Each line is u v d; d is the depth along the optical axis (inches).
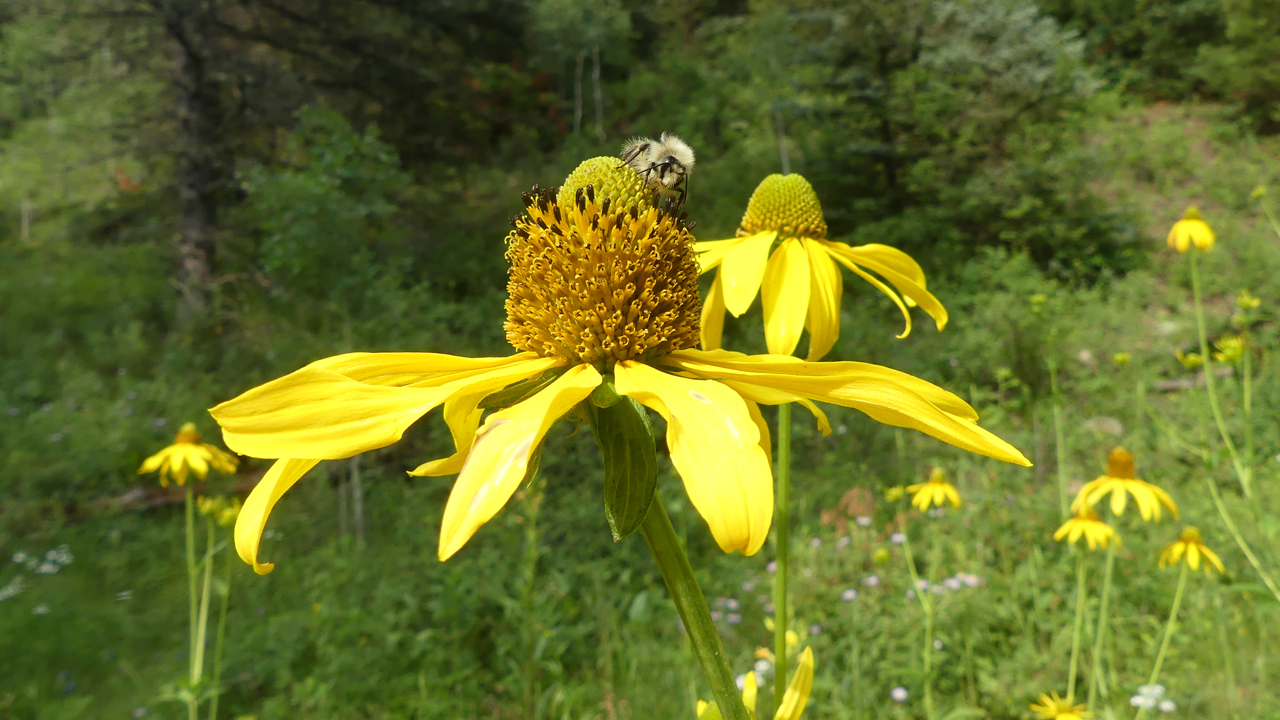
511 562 207.9
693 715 155.9
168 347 363.6
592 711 164.2
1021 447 286.5
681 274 49.8
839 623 181.0
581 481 261.9
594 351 45.8
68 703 167.2
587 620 193.6
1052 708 129.0
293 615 190.4
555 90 740.0
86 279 411.8
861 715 150.9
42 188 442.3
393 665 176.9
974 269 497.0
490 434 35.6
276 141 456.4
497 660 179.8
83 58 423.2
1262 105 775.7
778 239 91.4
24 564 231.6
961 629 167.8
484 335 360.2
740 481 31.9
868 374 43.6
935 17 597.0
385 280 327.3
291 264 334.3
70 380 333.7
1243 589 137.2
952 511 221.5
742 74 690.2
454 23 530.9
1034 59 581.9
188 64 426.6
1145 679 153.9
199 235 418.0
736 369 46.4
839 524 233.6
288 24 474.6
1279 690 144.6
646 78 761.6
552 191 51.6
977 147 597.6
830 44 621.9
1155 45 894.4
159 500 278.8
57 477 275.7
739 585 203.6
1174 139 695.7
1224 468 245.0
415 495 265.0
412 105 540.7
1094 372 359.9
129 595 209.0
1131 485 145.1
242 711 168.2
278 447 34.1
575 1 619.8
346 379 37.2
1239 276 487.5
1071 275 516.7
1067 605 178.7
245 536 38.9
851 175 625.6
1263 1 753.6
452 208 509.0
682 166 51.1
